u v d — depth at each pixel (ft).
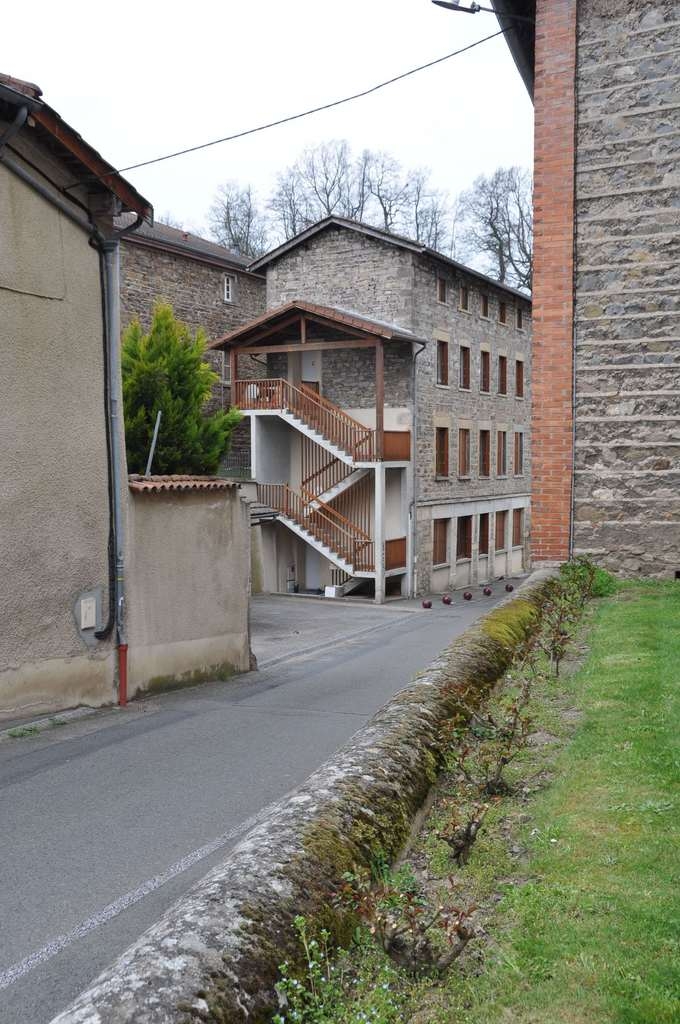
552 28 37.40
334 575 90.68
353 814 12.29
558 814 13.96
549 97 37.58
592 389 37.37
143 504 33.06
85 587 29.94
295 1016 8.50
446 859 13.00
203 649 36.99
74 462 29.27
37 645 27.84
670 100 35.96
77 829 18.04
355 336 86.94
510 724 16.90
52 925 13.79
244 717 29.30
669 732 16.99
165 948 8.55
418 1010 9.53
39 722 27.48
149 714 29.76
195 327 89.51
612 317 36.99
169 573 34.65
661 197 36.19
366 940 10.41
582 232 37.35
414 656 45.16
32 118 25.50
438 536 95.71
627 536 37.09
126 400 63.52
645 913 10.59
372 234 86.12
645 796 14.11
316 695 33.96
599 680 21.62
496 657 22.62
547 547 38.06
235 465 92.68
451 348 95.76
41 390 27.81
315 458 90.12
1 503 26.32
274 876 10.11
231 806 19.45
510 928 10.89
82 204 29.30
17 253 26.73
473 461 103.55
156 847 17.01
